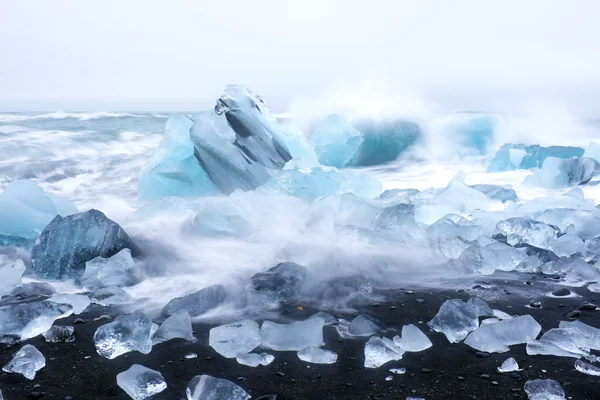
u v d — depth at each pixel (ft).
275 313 9.70
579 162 23.89
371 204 15.38
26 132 38.83
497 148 36.40
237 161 19.65
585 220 14.76
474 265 12.02
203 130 19.81
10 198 14.01
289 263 11.43
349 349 8.15
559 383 6.85
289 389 6.92
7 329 8.55
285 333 8.36
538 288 10.89
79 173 27.45
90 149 35.01
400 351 7.93
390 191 19.36
